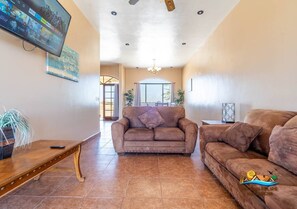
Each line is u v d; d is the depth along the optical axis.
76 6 3.56
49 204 1.74
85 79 4.09
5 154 1.59
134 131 3.34
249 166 1.59
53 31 2.38
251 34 2.95
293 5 2.12
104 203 1.76
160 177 2.35
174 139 3.21
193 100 7.12
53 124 2.79
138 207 1.70
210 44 5.00
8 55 1.96
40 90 2.48
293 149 1.44
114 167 2.70
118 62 8.53
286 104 2.24
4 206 1.70
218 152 2.12
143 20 4.17
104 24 4.41
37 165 1.47
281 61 2.31
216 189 2.04
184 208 1.68
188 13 3.83
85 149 3.68
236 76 3.45
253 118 2.38
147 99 10.25
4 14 1.61
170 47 6.20
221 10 3.70
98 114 5.09
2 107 1.89
